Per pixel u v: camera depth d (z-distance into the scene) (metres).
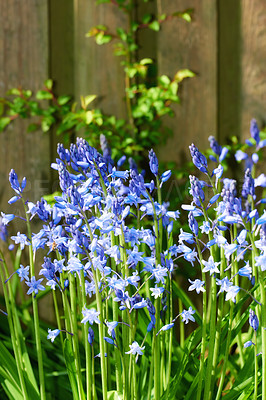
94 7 3.58
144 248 2.15
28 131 3.51
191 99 3.59
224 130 3.59
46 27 3.53
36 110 3.47
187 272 3.30
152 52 3.63
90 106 3.62
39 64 3.55
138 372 2.01
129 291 1.72
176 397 2.06
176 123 3.61
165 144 3.62
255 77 3.53
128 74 3.50
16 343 1.79
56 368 2.39
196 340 1.96
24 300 3.06
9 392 2.01
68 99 3.48
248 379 1.82
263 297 1.57
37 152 3.55
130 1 3.54
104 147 2.19
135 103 3.61
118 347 1.61
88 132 3.47
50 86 3.45
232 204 1.53
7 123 3.49
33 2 3.54
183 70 3.46
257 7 3.51
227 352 1.76
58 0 3.55
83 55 3.60
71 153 1.69
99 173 1.64
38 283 1.71
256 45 3.52
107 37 3.50
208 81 3.57
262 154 3.48
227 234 2.75
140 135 3.53
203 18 3.55
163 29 3.59
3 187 3.54
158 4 3.59
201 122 3.59
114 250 1.54
